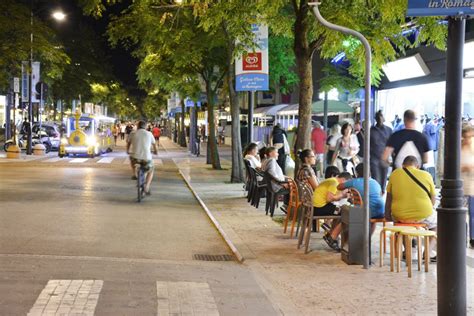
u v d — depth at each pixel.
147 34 22.25
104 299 7.23
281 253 10.12
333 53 13.39
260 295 7.65
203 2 13.27
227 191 19.59
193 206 16.50
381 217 9.62
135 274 8.54
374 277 8.49
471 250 10.09
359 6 12.51
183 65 24.31
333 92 24.70
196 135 40.62
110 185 20.98
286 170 19.78
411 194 9.05
